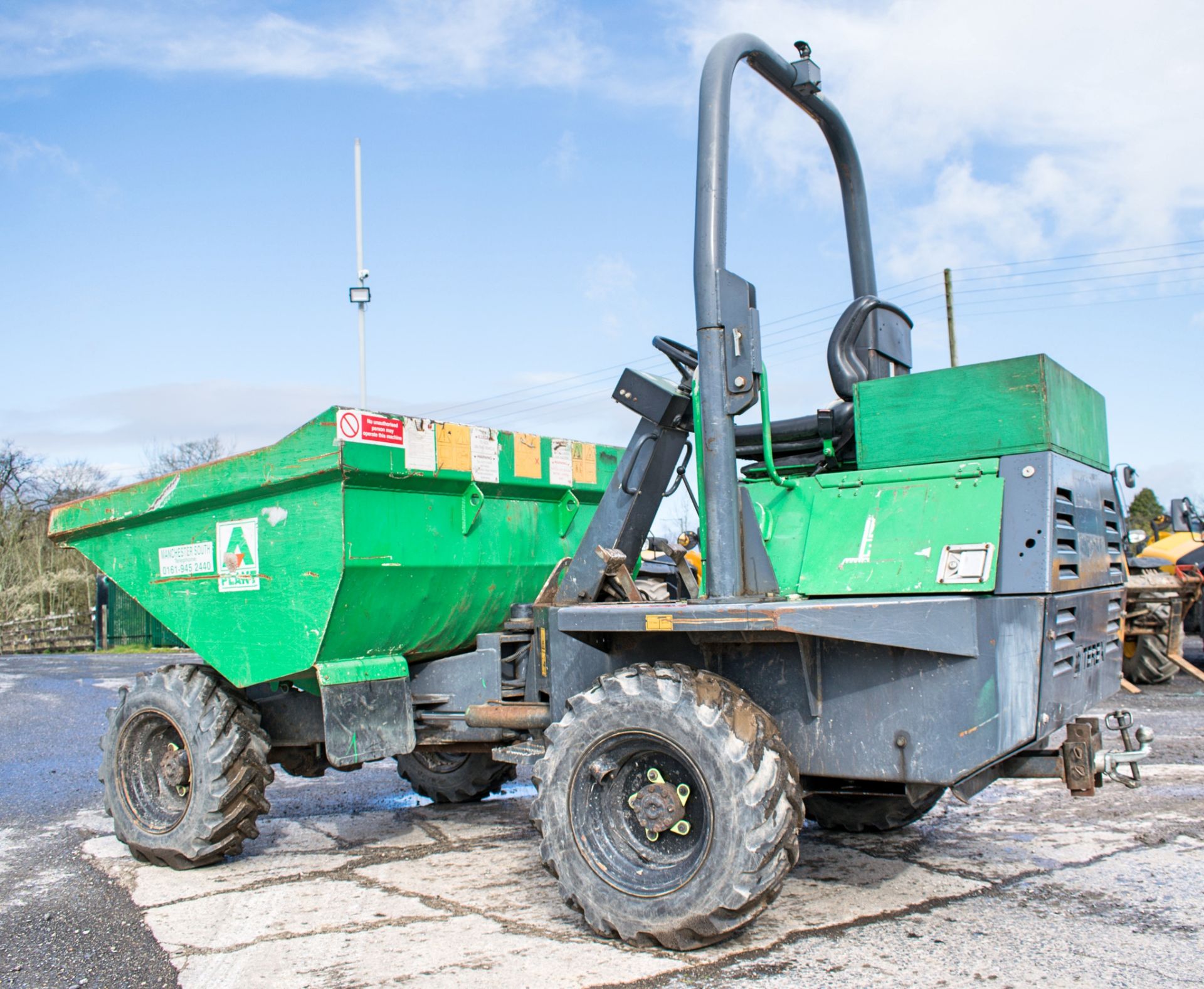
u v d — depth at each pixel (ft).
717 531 12.93
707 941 11.44
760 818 10.98
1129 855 15.14
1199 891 13.42
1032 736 11.58
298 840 17.78
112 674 58.59
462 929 12.61
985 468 12.11
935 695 11.25
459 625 17.10
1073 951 11.33
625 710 11.91
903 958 11.21
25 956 12.17
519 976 10.97
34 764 26.78
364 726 15.31
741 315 12.94
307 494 14.85
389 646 16.08
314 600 14.87
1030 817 17.71
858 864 14.99
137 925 13.23
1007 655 11.10
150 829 16.31
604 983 10.68
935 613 11.05
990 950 11.40
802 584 12.62
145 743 16.87
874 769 11.60
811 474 14.87
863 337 15.15
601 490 19.31
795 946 11.64
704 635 12.10
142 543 17.34
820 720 11.98
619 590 14.64
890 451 12.89
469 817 19.34
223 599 16.10
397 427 15.01
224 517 16.03
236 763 15.84
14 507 125.18
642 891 11.66
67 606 110.01
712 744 11.25
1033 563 11.61
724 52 13.71
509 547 17.37
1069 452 12.59
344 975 11.21
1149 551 43.98
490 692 16.02
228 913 13.62
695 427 13.46
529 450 17.53
